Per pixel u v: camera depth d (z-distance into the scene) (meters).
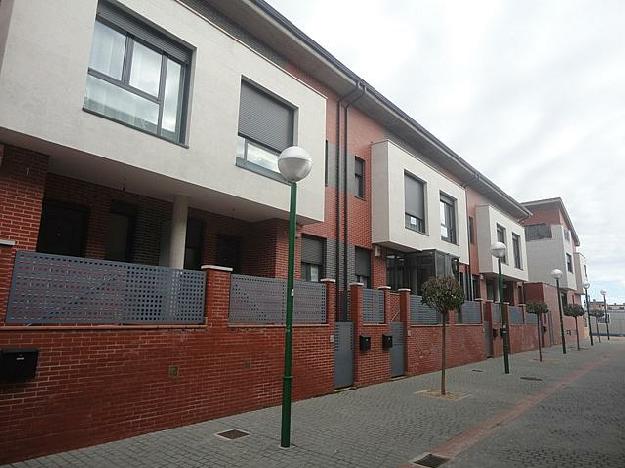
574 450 5.91
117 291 5.98
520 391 10.54
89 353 5.54
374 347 11.22
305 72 12.48
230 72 8.62
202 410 6.78
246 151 9.29
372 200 14.20
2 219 5.87
